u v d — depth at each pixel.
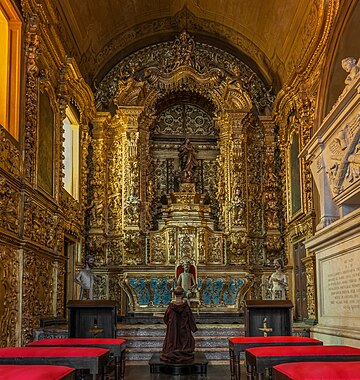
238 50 18.97
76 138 16.22
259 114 18.77
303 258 15.30
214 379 9.58
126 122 17.61
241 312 16.22
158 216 17.95
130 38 18.45
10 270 10.34
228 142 18.03
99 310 10.86
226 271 16.55
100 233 17.28
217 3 17.23
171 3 17.47
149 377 9.82
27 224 11.12
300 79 15.00
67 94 14.66
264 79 18.95
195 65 18.64
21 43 11.23
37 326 11.91
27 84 11.52
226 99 18.11
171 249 16.94
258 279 17.53
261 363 5.99
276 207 17.91
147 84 18.14
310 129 14.53
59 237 13.80
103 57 18.28
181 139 18.91
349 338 7.58
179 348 10.54
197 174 18.59
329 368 4.55
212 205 18.27
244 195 17.70
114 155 17.88
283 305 10.39
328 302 8.95
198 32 18.91
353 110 7.73
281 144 17.58
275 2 15.41
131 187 17.30
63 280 14.15
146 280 16.31
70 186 16.02
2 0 10.17
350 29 11.05
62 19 14.37
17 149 10.85
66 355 6.21
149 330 13.09
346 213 8.99
